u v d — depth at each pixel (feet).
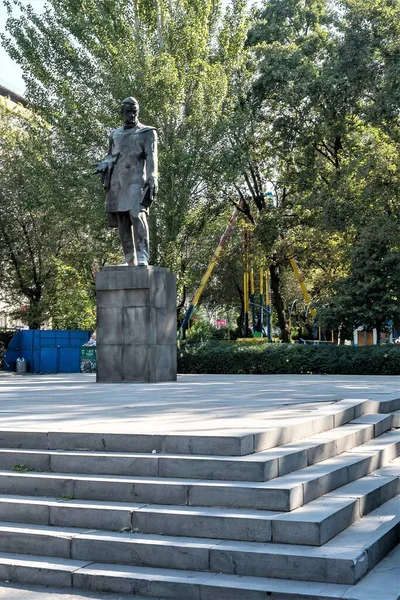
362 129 111.55
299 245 125.18
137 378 53.01
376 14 93.86
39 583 18.29
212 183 100.17
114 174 54.34
